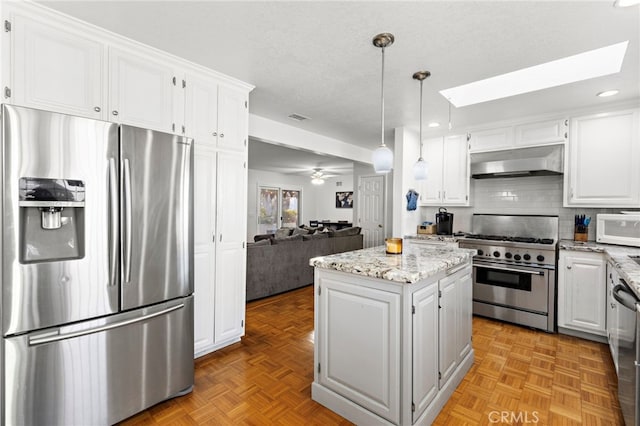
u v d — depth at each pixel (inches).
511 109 124.1
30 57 64.9
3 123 52.7
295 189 434.0
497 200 151.6
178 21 70.5
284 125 154.4
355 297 68.2
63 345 58.8
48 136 56.8
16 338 54.2
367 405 65.8
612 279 95.0
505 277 128.1
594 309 108.7
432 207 172.4
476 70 92.7
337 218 426.0
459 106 122.9
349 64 90.5
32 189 55.1
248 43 79.9
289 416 70.0
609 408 71.8
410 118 139.5
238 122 105.2
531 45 78.1
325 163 316.5
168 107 87.1
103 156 63.3
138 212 68.7
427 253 87.7
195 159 93.2
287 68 93.7
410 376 60.4
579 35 73.2
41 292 56.3
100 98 74.7
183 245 78.0
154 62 84.3
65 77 69.5
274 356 98.3
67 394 59.4
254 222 383.9
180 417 69.4
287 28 73.0
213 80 97.9
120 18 69.3
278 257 170.7
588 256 110.1
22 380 54.9
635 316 56.7
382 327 63.4
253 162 311.9
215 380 84.5
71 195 59.1
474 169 141.4
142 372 69.6
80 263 60.6
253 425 66.8
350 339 69.1
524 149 135.3
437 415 69.7
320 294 75.8
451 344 79.0
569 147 124.8
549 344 107.6
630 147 112.3
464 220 161.3
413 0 62.1
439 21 68.9
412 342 61.0
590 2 61.4
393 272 59.6
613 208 123.2
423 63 88.8
